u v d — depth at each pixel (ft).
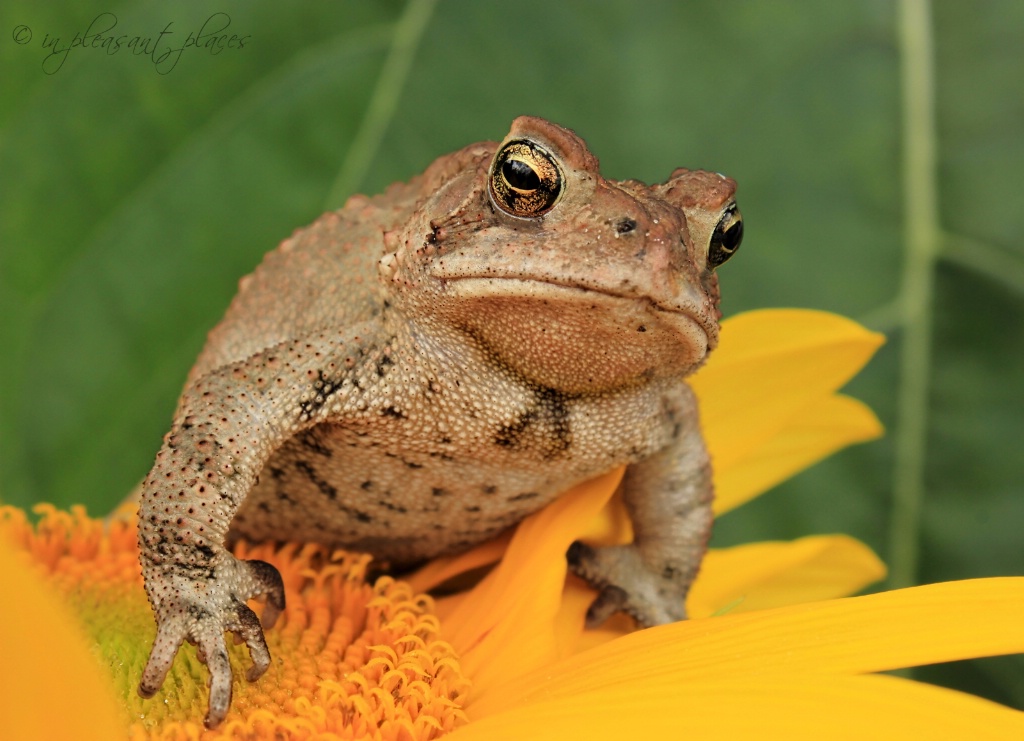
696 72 1.20
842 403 1.14
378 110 1.18
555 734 0.94
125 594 1.04
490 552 1.08
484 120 1.18
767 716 0.93
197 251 1.17
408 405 1.03
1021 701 1.17
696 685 0.95
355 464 1.04
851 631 0.95
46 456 1.16
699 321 1.00
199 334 1.17
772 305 1.19
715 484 1.13
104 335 1.16
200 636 0.98
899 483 1.19
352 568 1.04
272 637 1.01
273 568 1.01
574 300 0.98
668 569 1.08
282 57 1.18
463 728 0.95
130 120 1.16
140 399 1.16
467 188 1.01
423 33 1.18
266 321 1.05
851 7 1.20
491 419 1.03
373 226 1.05
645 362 1.01
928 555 1.18
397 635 1.01
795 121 1.20
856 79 1.20
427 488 1.05
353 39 1.18
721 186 1.02
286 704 0.98
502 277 0.99
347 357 1.03
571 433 1.04
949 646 0.94
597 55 1.20
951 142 1.19
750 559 1.13
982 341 1.18
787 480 1.20
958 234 1.18
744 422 1.11
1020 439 1.17
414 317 1.02
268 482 1.05
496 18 1.19
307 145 1.18
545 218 0.99
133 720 0.97
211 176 1.17
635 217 0.98
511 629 1.03
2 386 1.16
